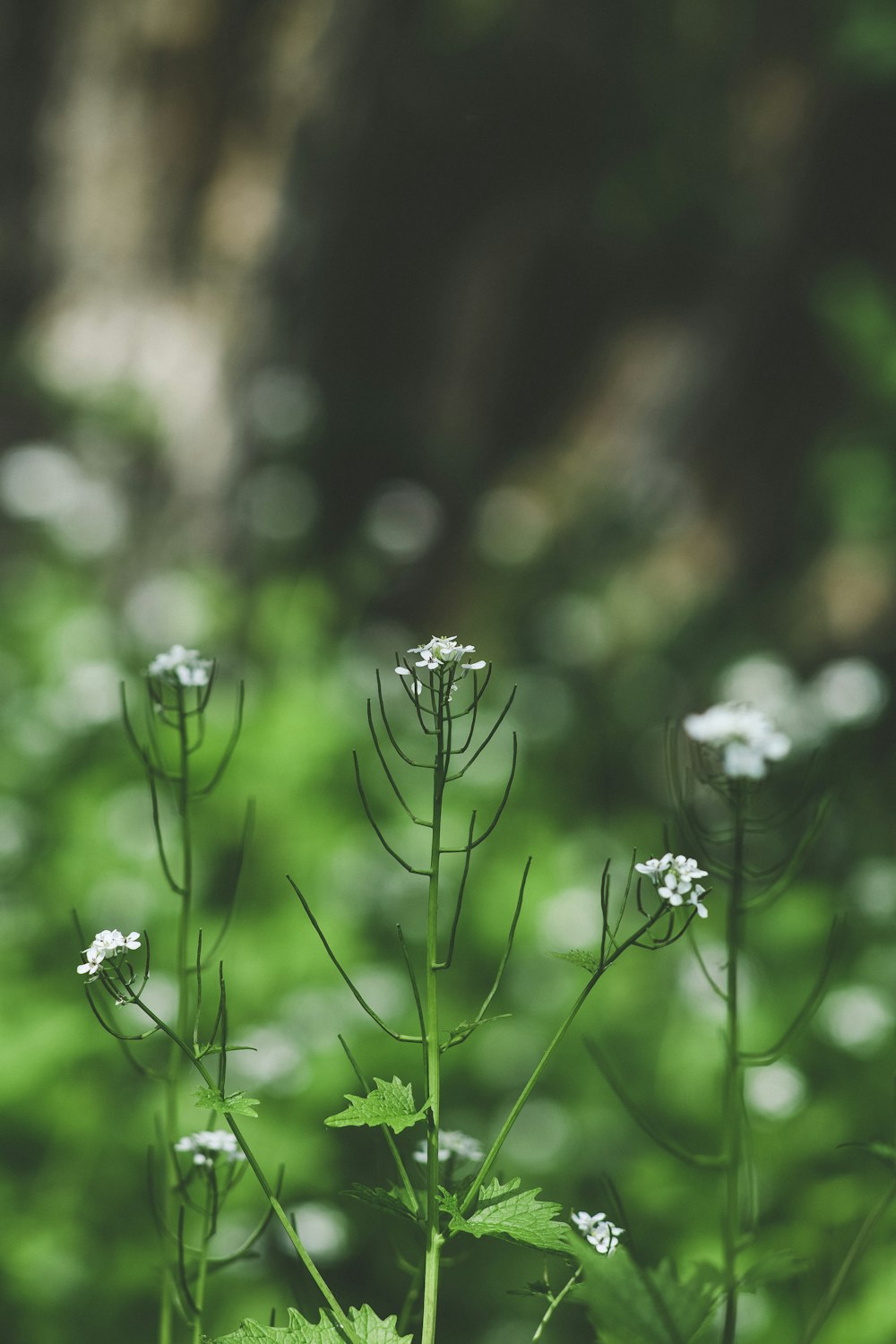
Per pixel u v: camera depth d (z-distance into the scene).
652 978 4.04
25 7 7.75
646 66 9.09
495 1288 2.89
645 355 9.23
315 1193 2.97
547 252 9.36
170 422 7.49
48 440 7.43
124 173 7.75
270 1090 3.21
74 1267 2.80
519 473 9.30
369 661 6.34
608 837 5.17
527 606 8.19
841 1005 3.56
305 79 7.63
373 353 8.98
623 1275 1.14
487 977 4.08
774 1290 2.44
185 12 7.57
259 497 7.33
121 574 7.21
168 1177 1.49
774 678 6.14
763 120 8.80
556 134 9.02
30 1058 3.10
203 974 3.71
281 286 7.80
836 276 7.74
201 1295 1.36
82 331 7.75
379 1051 3.48
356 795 4.88
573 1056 3.68
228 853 4.46
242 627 6.54
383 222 8.51
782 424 8.60
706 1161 1.34
